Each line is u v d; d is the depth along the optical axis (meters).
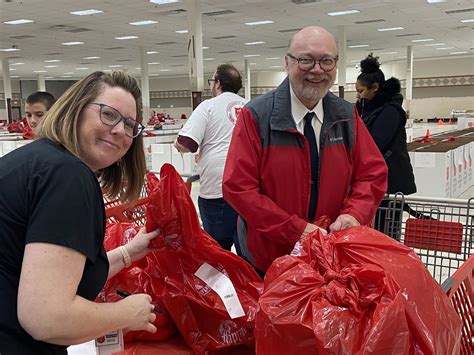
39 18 12.63
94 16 12.47
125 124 1.19
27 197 1.00
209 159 3.15
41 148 1.08
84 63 25.41
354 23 14.70
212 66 28.55
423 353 1.17
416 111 28.23
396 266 1.30
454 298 1.66
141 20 13.17
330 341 1.16
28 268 0.96
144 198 2.21
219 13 12.48
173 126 16.98
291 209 1.90
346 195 2.00
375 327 1.13
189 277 1.56
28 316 0.95
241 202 1.82
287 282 1.31
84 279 1.08
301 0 11.07
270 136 1.87
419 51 23.72
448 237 2.44
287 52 1.87
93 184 1.07
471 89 26.66
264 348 1.28
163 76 36.00
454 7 12.17
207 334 1.55
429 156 6.27
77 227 1.00
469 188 7.90
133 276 1.61
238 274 1.59
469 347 1.74
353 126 2.00
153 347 1.56
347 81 30.50
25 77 33.72
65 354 1.14
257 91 32.22
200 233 1.56
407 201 2.60
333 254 1.39
